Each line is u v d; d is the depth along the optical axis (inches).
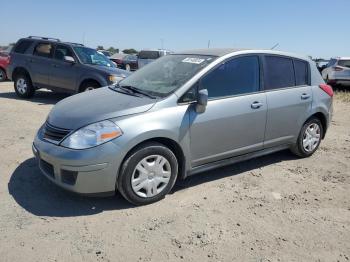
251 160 232.1
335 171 220.1
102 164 149.5
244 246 137.9
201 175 203.3
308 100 225.6
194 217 156.7
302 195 184.5
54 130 159.6
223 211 163.3
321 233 149.6
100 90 198.7
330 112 244.5
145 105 162.2
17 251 128.6
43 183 183.0
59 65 403.9
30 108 369.1
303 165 227.6
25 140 252.1
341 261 132.1
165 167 167.5
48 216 152.6
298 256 133.6
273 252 135.2
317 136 242.1
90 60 408.8
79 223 148.4
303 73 227.8
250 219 157.6
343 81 666.8
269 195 182.4
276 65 211.3
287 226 153.6
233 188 188.4
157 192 166.4
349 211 169.8
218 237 142.8
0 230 140.7
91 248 132.3
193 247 135.8
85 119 155.9
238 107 187.6
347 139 297.6
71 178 153.6
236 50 196.1
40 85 420.5
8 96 449.4
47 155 155.1
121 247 133.7
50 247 131.7
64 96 461.4
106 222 149.9
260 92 200.5
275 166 223.6
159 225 149.3
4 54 649.6
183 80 175.6
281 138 216.2
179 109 167.9
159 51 931.3
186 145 171.5
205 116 174.9
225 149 187.9
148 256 129.3
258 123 198.5
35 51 422.0
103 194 155.0
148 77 194.9
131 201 161.2
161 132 160.2
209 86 179.6
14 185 179.5
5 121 305.6
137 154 156.6
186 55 201.8
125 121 154.7
